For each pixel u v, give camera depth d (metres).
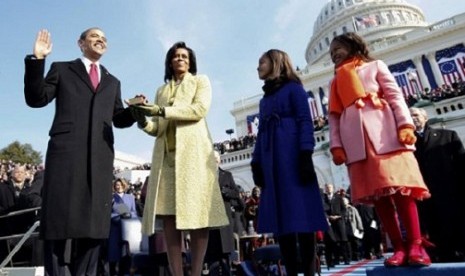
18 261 4.27
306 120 2.62
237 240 5.94
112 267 5.95
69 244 2.62
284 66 2.93
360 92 2.51
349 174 2.52
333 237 7.31
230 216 4.57
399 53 33.53
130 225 5.11
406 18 57.34
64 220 2.04
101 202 2.20
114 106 2.64
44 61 2.18
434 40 31.91
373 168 2.28
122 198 6.13
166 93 2.78
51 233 2.01
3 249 4.19
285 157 2.57
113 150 2.42
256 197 7.49
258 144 2.86
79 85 2.38
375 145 2.33
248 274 5.51
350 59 2.78
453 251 3.84
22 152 33.06
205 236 2.44
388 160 2.26
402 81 32.84
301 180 2.49
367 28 55.16
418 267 2.11
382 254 9.13
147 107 2.35
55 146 2.19
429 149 4.14
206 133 2.63
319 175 18.38
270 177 2.60
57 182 2.11
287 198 2.45
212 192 2.46
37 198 4.27
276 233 2.42
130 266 5.09
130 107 2.42
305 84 37.53
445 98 17.19
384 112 2.44
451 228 3.84
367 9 57.31
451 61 30.88
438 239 3.95
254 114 38.88
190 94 2.65
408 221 2.24
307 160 2.47
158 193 2.45
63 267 2.75
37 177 4.54
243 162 21.52
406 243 2.32
